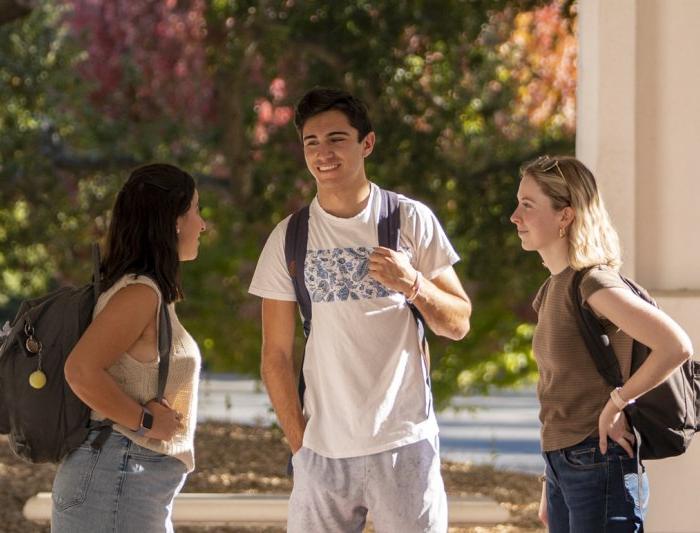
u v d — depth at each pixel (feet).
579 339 36.91
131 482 34.78
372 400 37.50
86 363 33.63
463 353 93.81
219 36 106.63
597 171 53.83
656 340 35.09
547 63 116.78
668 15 54.34
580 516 36.63
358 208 38.75
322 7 94.22
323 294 37.96
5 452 83.87
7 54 115.24
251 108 108.27
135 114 136.05
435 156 95.66
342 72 95.09
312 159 38.45
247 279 93.15
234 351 93.15
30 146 112.57
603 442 36.09
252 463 84.99
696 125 54.34
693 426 37.27
